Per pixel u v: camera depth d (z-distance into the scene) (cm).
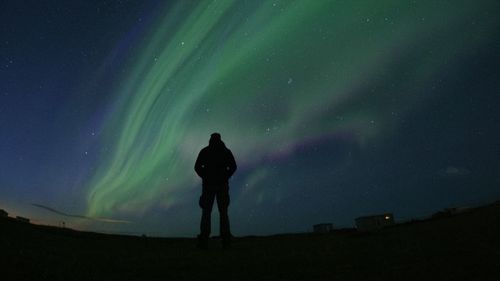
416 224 520
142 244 473
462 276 189
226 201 465
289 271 238
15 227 431
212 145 489
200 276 231
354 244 354
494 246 252
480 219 395
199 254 346
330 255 293
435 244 292
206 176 469
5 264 224
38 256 266
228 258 308
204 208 460
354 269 231
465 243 277
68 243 402
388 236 393
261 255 320
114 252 354
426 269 212
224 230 446
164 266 265
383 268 226
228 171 475
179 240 554
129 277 226
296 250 345
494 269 194
